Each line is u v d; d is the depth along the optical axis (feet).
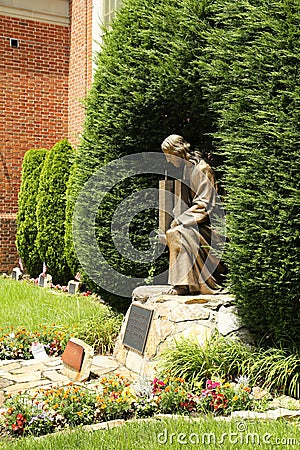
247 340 21.34
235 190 19.81
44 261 46.60
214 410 18.15
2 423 17.70
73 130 53.67
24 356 25.35
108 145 28.68
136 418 17.94
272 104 18.93
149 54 25.43
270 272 18.63
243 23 20.59
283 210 18.17
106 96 28.04
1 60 51.85
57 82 54.13
